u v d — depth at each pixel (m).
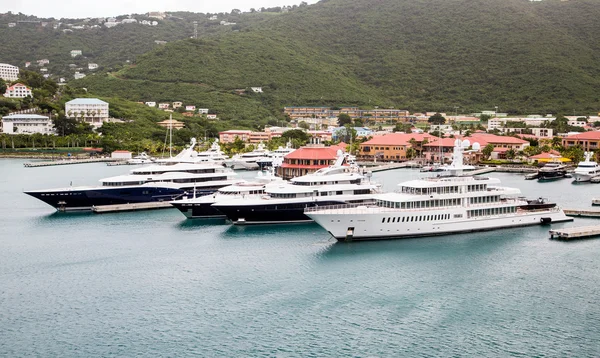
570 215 152.75
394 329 84.75
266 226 141.75
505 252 118.19
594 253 117.44
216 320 87.94
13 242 130.00
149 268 110.88
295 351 78.81
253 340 81.81
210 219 151.75
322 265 110.88
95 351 79.25
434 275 105.50
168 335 83.50
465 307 91.88
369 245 123.12
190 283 102.69
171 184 173.62
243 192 153.38
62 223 148.62
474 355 77.56
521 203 139.00
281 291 98.56
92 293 98.50
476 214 133.00
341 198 143.88
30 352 78.94
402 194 130.12
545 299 94.75
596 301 93.94
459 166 135.50
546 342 80.88
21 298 96.50
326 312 90.31
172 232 137.75
